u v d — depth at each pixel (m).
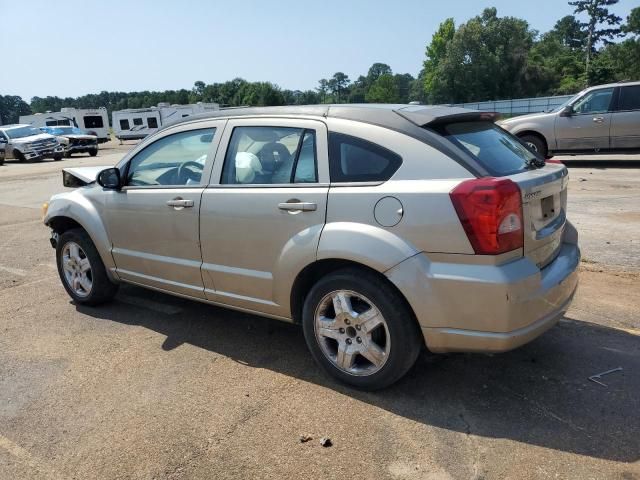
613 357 3.85
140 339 4.43
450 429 3.08
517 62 74.69
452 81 76.69
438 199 3.01
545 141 13.55
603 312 4.66
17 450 3.04
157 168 4.45
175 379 3.75
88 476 2.81
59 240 5.22
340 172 3.39
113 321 4.84
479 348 3.04
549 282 3.20
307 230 3.44
